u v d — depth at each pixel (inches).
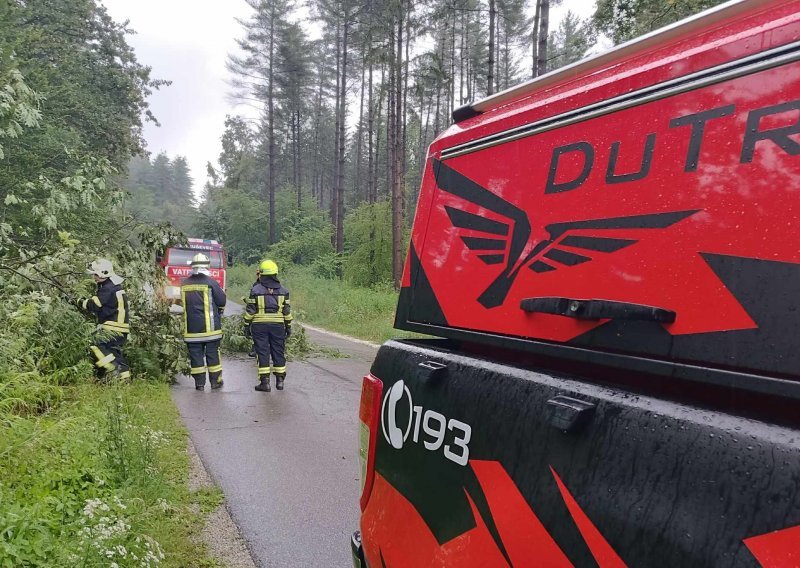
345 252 1178.6
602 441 45.3
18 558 94.3
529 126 61.1
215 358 285.6
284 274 1225.4
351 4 1155.3
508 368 57.1
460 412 60.2
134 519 121.4
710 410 41.0
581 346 51.3
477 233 65.6
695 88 46.2
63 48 850.1
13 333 206.1
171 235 313.6
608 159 51.7
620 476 43.4
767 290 39.1
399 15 893.2
